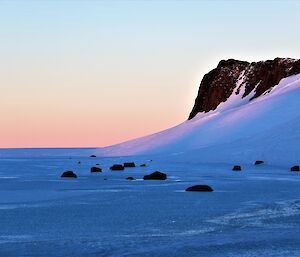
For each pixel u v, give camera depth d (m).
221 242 18.11
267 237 18.94
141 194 37.06
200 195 36.03
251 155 92.88
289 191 38.72
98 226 22.33
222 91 176.88
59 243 18.23
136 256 16.16
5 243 18.30
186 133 149.50
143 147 154.25
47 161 125.00
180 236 19.64
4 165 99.50
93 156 163.38
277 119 128.12
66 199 33.72
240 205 29.67
